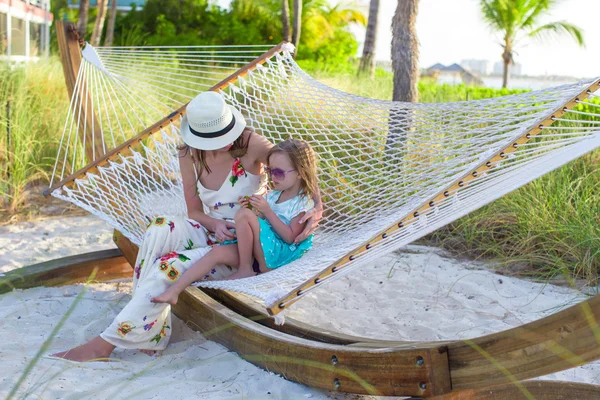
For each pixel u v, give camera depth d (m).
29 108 7.65
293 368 3.07
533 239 5.18
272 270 3.51
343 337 3.22
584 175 5.67
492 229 5.48
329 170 5.21
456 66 41.25
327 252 3.27
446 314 4.22
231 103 4.62
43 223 6.12
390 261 5.27
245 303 3.67
